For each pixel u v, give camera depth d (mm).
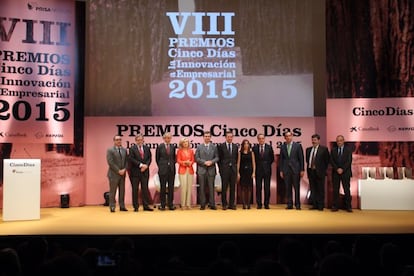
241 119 10023
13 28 9258
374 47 9750
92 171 9914
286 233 5723
